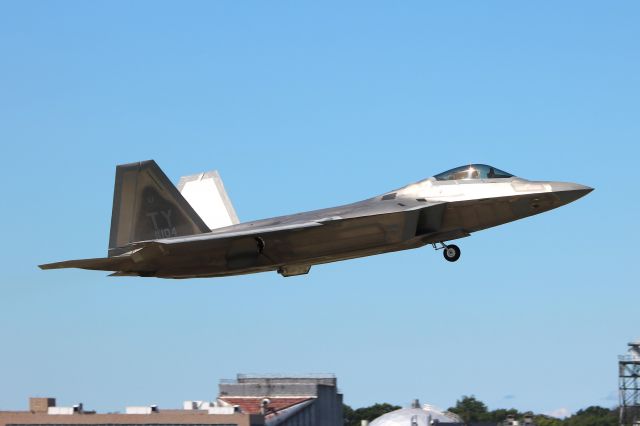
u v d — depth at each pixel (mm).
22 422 161875
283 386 188625
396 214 121750
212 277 128750
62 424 161000
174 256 125250
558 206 125125
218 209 146625
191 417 158750
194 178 149500
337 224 123125
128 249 129500
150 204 130500
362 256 126125
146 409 162000
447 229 126375
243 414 158375
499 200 124812
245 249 124938
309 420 180375
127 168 130625
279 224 128250
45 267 118062
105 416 160500
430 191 128125
